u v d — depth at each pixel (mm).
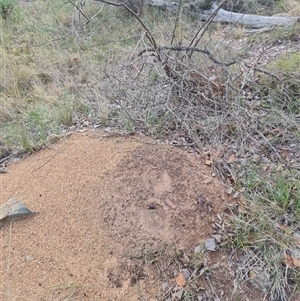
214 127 1657
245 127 1662
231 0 2838
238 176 1447
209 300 1124
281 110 1774
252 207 1315
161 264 1182
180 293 1128
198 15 2863
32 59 2445
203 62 1959
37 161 1563
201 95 1784
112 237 1238
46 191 1394
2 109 2000
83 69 2330
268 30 2594
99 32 2725
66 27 2832
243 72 1879
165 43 2207
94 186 1368
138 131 1684
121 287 1144
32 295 1133
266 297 1132
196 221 1265
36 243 1249
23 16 2980
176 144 1607
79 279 1159
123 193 1325
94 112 1889
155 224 1251
